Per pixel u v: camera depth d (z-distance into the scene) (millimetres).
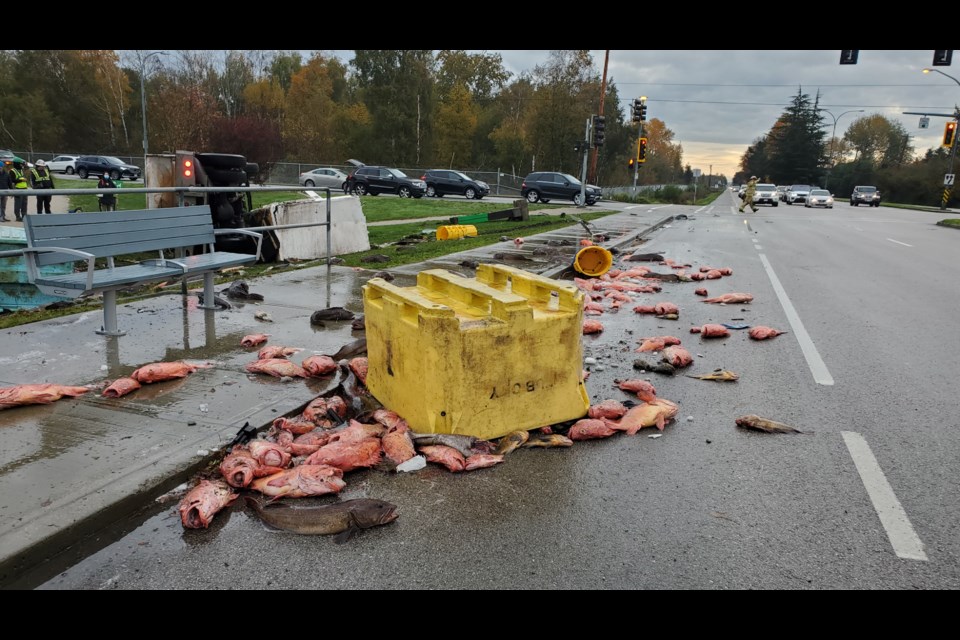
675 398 5055
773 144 126125
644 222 23609
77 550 2826
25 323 6133
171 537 2967
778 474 3764
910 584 2756
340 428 4008
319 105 66125
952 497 3512
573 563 2855
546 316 4121
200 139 43406
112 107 68000
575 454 3982
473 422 3953
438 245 13781
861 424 4562
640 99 33688
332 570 2770
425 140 65750
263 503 3219
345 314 6578
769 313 8227
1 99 63406
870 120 119062
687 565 2859
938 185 64125
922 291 10039
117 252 5719
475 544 2986
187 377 4770
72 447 3570
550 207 30828
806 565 2875
